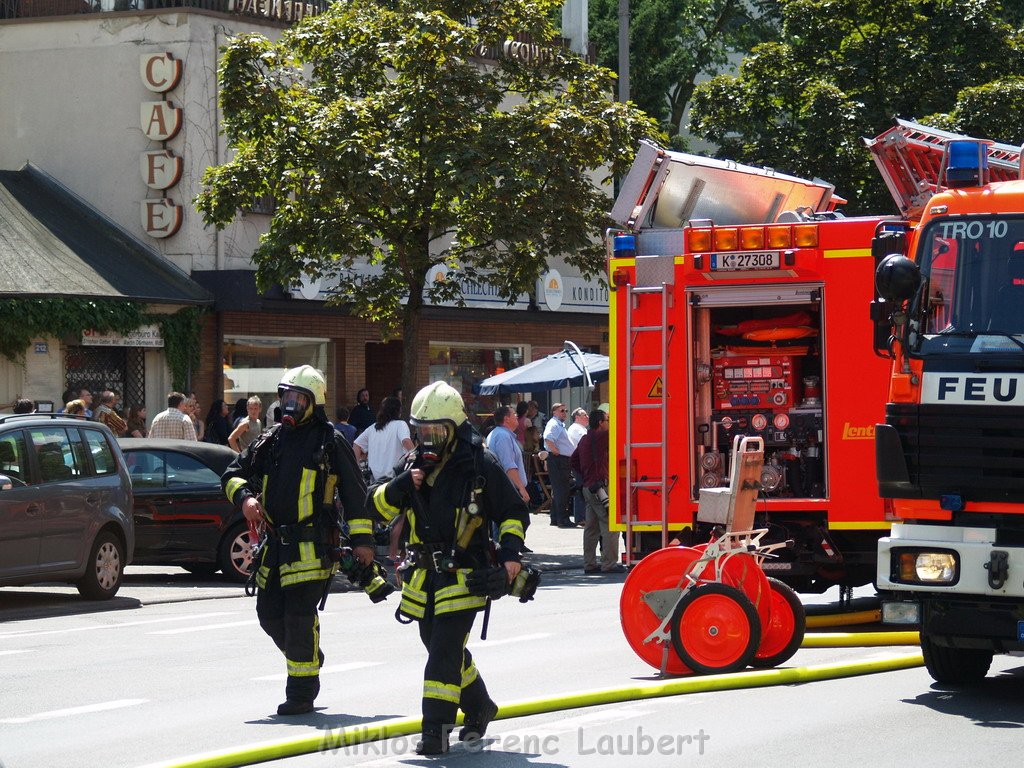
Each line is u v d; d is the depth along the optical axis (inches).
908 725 663.8
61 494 1186.0
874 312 738.8
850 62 2309.3
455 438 613.0
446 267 2306.8
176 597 1282.0
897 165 1071.0
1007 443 700.0
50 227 1983.3
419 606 610.2
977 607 702.5
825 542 982.4
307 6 2154.3
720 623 791.1
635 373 1002.1
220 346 2043.6
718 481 992.9
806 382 997.8
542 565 1555.1
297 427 690.8
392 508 614.2
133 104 2060.8
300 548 685.9
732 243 982.4
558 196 1581.0
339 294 1800.0
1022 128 2143.2
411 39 1569.9
